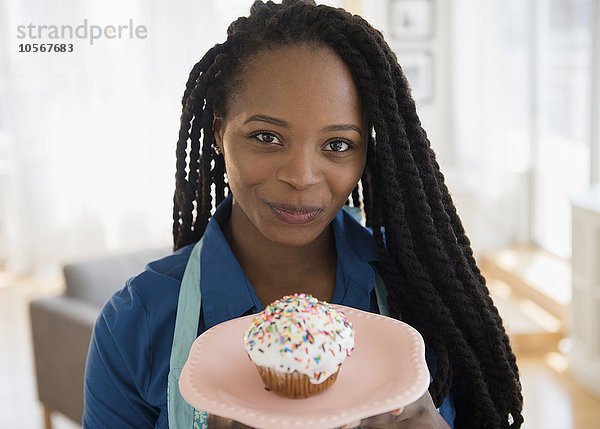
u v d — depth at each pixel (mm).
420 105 5234
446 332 873
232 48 787
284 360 658
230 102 787
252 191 766
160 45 4809
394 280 897
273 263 892
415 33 5129
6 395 3189
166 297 888
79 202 4887
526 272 4336
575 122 4227
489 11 4770
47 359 2486
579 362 3184
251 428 676
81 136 4820
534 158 4742
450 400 910
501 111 4805
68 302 2469
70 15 4684
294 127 732
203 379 672
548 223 4695
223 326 768
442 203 890
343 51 755
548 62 4465
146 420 895
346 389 680
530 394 3111
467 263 895
